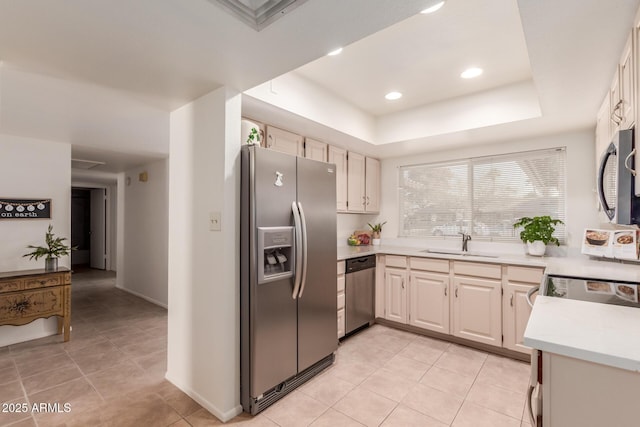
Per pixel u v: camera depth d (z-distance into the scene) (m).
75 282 6.14
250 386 2.00
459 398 2.14
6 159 3.22
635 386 0.81
